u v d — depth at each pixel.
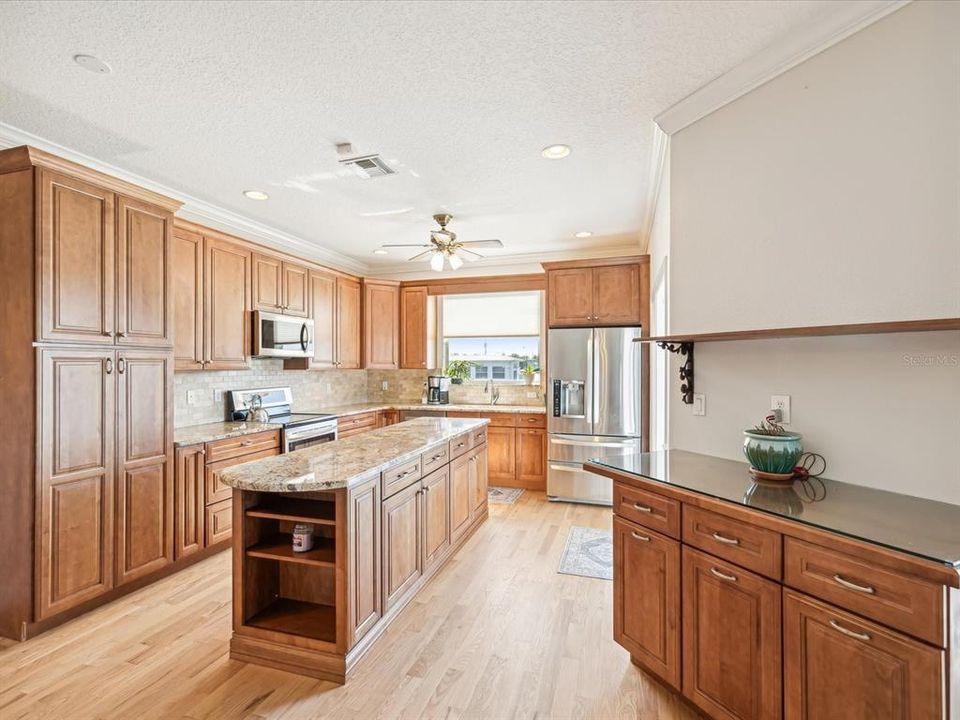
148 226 2.86
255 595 2.26
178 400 3.66
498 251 5.34
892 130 1.62
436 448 3.04
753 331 1.77
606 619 2.51
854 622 1.27
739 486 1.79
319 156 2.88
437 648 2.25
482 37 1.80
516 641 2.31
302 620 2.21
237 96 2.21
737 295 2.14
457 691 1.96
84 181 2.51
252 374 4.43
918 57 1.55
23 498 2.32
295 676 2.05
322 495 2.39
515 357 5.93
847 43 1.73
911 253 1.58
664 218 2.96
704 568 1.70
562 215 4.06
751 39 1.83
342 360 5.28
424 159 2.91
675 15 1.69
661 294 3.66
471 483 3.72
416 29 1.75
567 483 4.62
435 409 5.47
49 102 2.26
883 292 1.65
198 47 1.85
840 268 1.77
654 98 2.24
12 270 2.33
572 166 3.03
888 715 1.20
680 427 2.48
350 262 5.78
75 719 1.80
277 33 1.77
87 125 2.49
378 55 1.90
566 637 2.34
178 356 3.35
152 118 2.41
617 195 3.56
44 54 1.89
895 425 1.64
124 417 2.71
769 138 2.00
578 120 2.44
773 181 1.99
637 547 2.00
